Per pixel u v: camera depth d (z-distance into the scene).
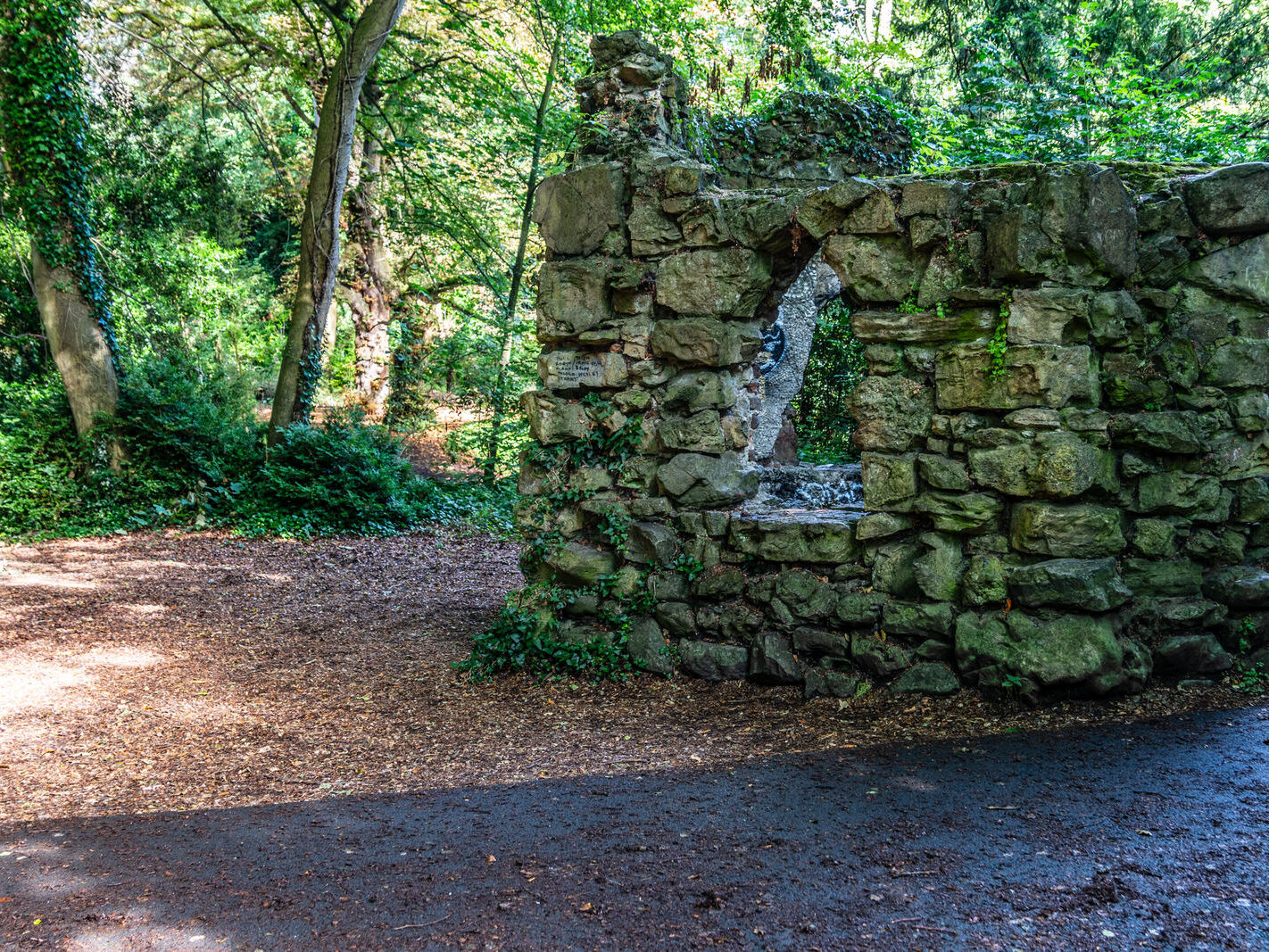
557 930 3.00
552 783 4.46
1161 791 3.77
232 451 13.32
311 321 13.62
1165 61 14.34
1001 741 4.47
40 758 5.04
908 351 5.32
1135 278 5.01
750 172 8.69
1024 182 5.01
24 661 6.84
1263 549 5.12
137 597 8.91
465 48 15.47
